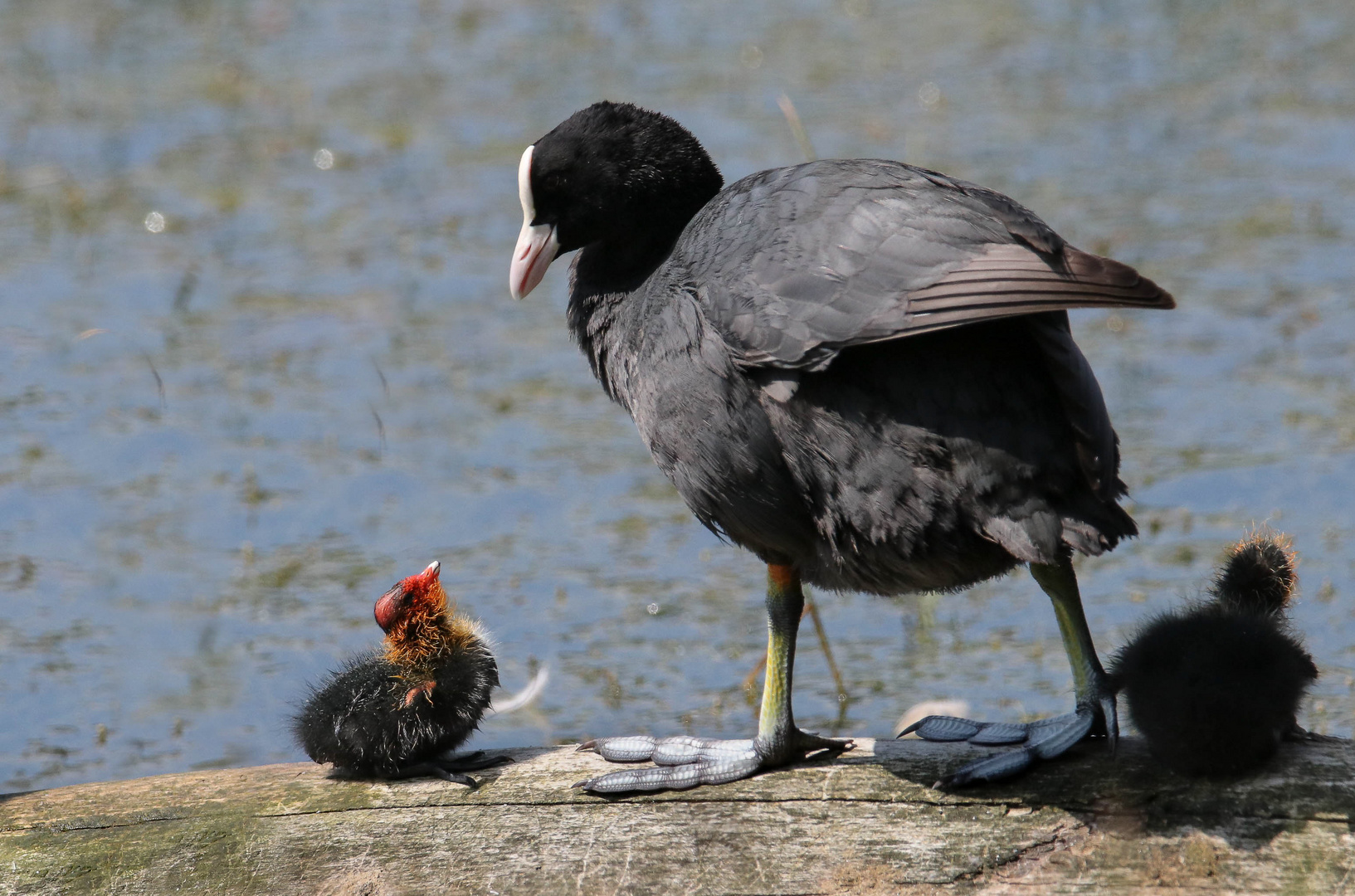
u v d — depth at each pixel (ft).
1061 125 64.64
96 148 64.75
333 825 23.34
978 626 36.27
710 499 23.06
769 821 22.59
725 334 22.04
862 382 21.06
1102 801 21.94
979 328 20.83
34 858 23.18
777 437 21.99
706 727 32.19
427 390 46.52
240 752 31.73
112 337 49.19
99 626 35.96
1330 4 80.43
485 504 41.06
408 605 23.91
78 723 32.60
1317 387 44.55
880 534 21.40
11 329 49.55
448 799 23.66
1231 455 41.39
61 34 79.61
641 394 23.67
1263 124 63.93
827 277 21.18
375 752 23.88
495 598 37.04
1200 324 48.39
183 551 38.93
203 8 84.23
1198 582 36.19
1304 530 37.99
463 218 58.03
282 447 43.52
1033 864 21.31
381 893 22.22
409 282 53.16
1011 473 20.39
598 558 38.83
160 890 22.68
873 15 81.56
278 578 37.86
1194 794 21.71
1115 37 76.64
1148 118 65.21
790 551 23.15
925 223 21.16
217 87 71.46
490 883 22.21
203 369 47.47
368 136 65.67
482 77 72.02
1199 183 58.39
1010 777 22.45
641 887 21.88
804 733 24.22
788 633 23.97
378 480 42.01
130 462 42.65
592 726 32.37
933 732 24.43
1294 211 55.62
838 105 67.10
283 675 34.14
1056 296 19.72
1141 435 42.70
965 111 66.23
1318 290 49.90
